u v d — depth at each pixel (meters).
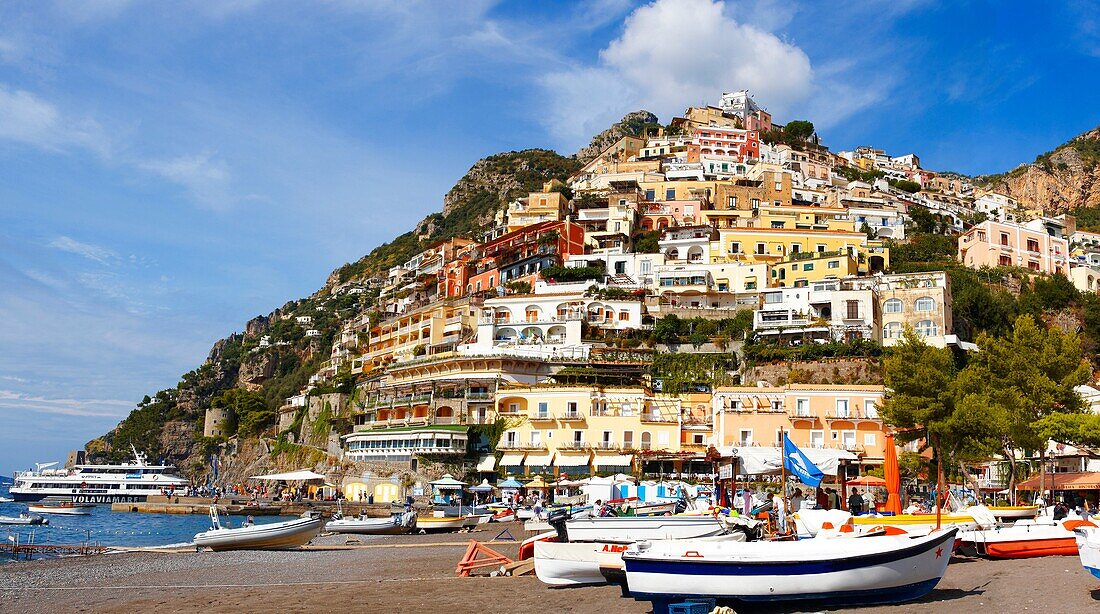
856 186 197.38
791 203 179.25
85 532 89.25
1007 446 62.88
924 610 26.61
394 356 145.75
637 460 97.50
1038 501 58.34
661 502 60.88
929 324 114.25
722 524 40.41
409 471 107.75
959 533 36.81
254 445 157.88
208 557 55.31
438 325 139.75
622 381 109.94
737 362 111.19
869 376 101.25
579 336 122.38
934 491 69.62
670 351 117.50
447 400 111.94
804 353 105.75
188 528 93.81
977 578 31.61
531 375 116.00
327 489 118.00
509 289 146.00
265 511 104.44
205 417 194.25
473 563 42.44
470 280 165.62
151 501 128.75
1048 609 25.11
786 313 118.31
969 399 60.56
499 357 114.69
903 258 148.88
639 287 135.88
